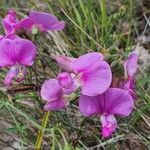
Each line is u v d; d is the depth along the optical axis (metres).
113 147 0.15
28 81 0.15
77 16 0.19
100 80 0.11
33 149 0.15
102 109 0.11
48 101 0.11
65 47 0.18
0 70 0.17
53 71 0.16
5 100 0.14
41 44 0.17
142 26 0.22
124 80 0.11
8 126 0.16
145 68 0.19
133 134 0.15
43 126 0.13
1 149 0.15
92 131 0.15
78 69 0.11
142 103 0.17
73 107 0.15
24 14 0.20
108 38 0.19
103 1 0.19
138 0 0.23
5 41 0.12
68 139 0.14
